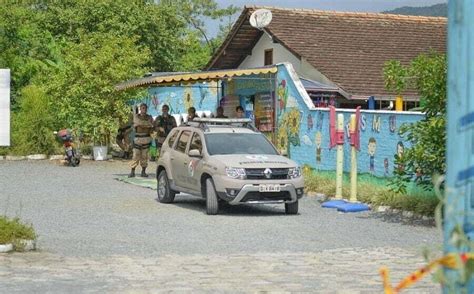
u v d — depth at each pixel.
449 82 3.25
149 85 25.52
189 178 18.39
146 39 50.72
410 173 16.67
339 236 14.35
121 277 10.11
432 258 3.42
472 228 3.06
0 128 12.44
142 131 25.73
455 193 3.12
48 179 25.38
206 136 18.33
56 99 33.47
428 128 15.64
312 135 23.59
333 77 29.00
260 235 14.39
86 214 17.19
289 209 17.72
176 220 16.48
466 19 3.18
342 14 33.75
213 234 14.47
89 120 33.03
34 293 9.05
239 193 16.98
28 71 39.06
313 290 9.34
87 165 31.08
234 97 30.48
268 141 18.70
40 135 33.94
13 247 12.05
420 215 17.00
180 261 11.41
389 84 17.00
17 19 40.22
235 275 10.30
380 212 18.08
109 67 32.81
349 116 21.61
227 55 33.53
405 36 33.28
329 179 21.77
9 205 18.62
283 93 25.36
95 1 50.12
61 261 11.30
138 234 14.38
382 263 11.36
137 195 21.28
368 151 20.86
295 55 30.48
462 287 2.91
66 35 49.75
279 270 10.71
